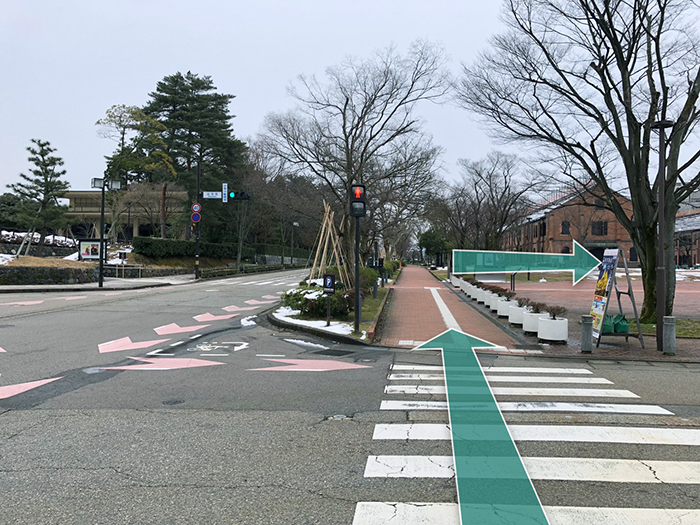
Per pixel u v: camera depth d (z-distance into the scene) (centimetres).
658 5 1288
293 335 1217
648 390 706
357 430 520
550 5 1392
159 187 4362
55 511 346
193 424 537
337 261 1917
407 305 1923
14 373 778
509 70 1480
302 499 365
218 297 2138
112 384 717
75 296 2088
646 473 415
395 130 2222
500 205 3934
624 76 1366
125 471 413
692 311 1736
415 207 2502
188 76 4288
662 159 1047
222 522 332
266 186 3934
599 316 1089
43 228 3684
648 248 1403
